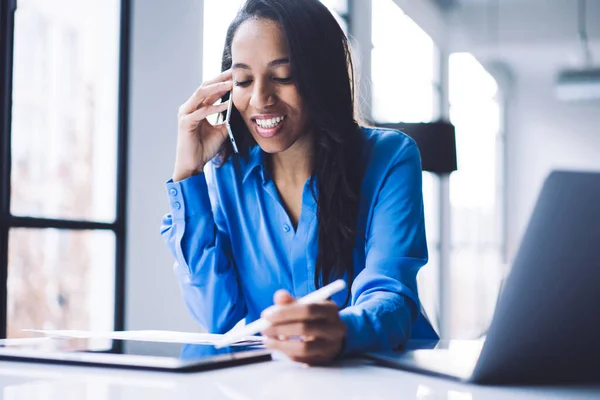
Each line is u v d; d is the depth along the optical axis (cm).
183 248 154
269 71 144
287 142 147
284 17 143
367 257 139
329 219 147
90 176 357
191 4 374
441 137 320
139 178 354
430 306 742
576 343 75
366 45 558
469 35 826
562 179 68
